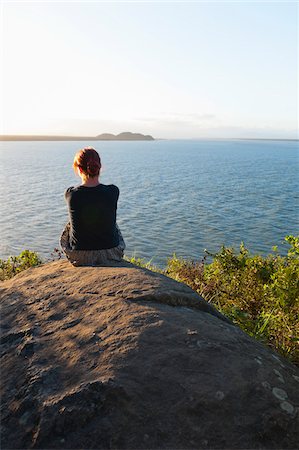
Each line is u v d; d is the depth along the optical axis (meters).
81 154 4.55
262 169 150.75
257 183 99.44
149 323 3.02
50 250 40.62
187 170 147.00
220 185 95.44
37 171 151.75
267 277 6.79
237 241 40.06
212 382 2.55
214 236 42.50
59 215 60.22
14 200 75.94
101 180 109.12
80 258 4.53
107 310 3.24
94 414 2.35
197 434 2.28
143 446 2.21
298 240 6.26
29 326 3.19
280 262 7.00
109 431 2.27
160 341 2.84
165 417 2.34
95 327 3.04
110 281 3.73
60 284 3.82
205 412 2.38
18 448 2.29
